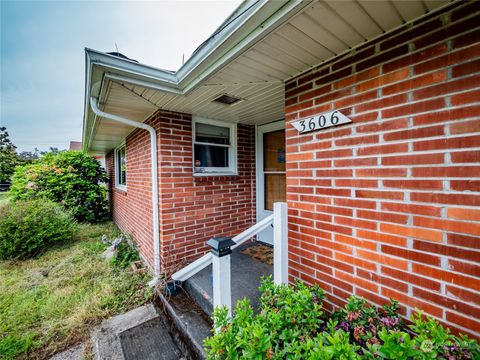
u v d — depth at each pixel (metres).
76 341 2.22
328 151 1.74
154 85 2.01
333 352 0.97
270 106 2.86
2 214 4.68
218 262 1.74
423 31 1.26
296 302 1.42
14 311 2.66
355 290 1.60
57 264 4.07
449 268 1.20
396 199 1.39
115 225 7.13
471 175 1.12
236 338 1.18
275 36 1.38
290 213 2.05
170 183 3.05
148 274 3.40
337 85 1.66
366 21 1.28
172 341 2.20
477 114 1.10
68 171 7.75
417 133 1.30
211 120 3.53
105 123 3.72
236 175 3.78
